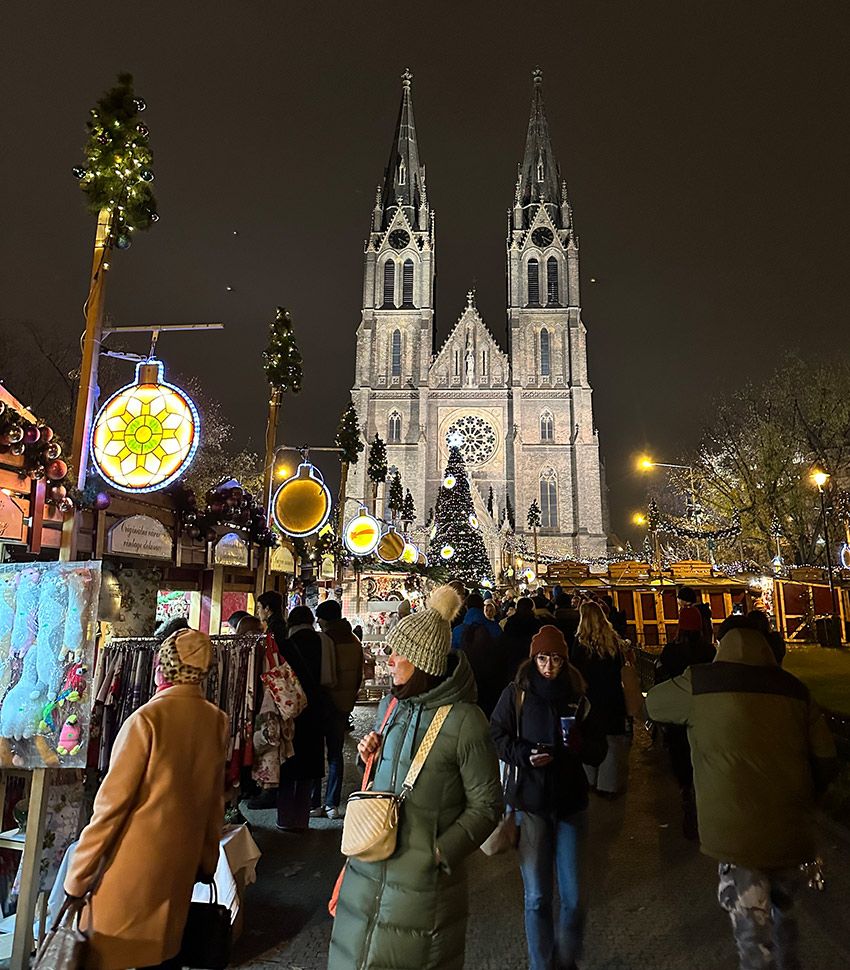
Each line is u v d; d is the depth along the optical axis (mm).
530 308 84688
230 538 10562
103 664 6504
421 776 3215
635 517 49938
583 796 4637
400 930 3018
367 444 81000
